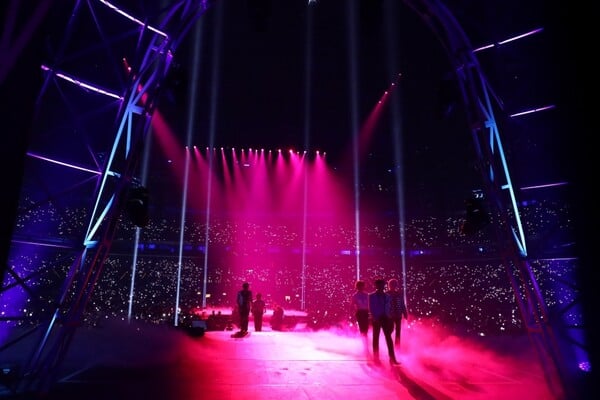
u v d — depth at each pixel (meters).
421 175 25.73
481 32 8.27
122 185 7.27
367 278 26.89
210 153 25.80
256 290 26.97
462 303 22.98
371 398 5.89
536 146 8.53
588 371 6.75
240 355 9.15
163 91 8.11
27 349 8.61
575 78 6.10
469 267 23.69
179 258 26.27
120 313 20.80
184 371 7.45
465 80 8.57
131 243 25.67
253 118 22.67
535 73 7.72
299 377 7.08
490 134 8.45
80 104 13.05
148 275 25.34
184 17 8.13
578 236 5.90
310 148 25.97
